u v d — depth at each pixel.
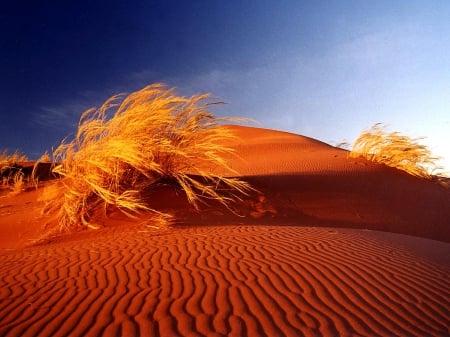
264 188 17.20
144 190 14.30
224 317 5.53
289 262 7.66
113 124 14.00
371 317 5.64
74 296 6.27
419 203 18.91
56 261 8.25
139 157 13.69
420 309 5.91
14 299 6.25
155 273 7.18
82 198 13.58
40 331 5.22
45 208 14.91
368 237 9.99
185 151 14.51
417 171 22.39
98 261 8.06
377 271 7.25
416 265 7.65
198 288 6.46
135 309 5.76
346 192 18.52
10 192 20.80
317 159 24.31
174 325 5.31
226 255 8.14
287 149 31.66
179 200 14.23
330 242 9.23
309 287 6.52
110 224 12.70
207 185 15.69
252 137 42.16
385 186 20.12
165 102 14.00
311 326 5.34
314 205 16.69
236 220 13.80
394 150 22.80
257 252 8.33
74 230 12.70
